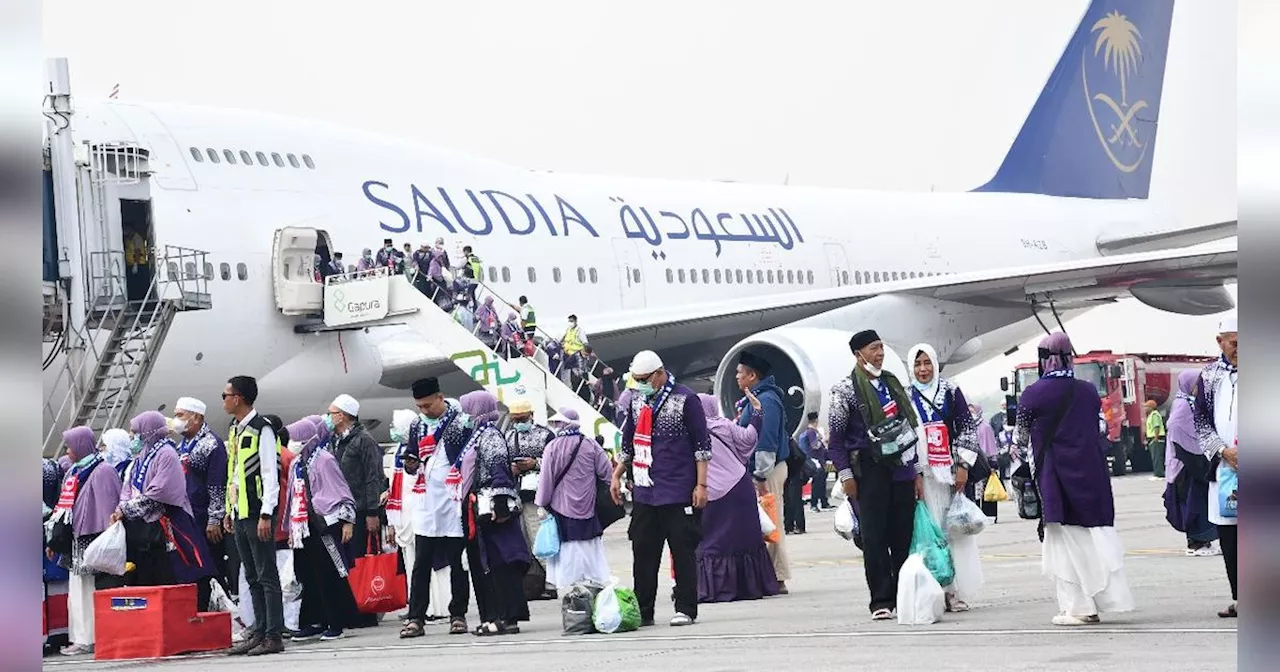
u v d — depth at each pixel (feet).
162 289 65.51
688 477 34.27
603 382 76.69
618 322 78.59
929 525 32.45
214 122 71.51
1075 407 29.09
